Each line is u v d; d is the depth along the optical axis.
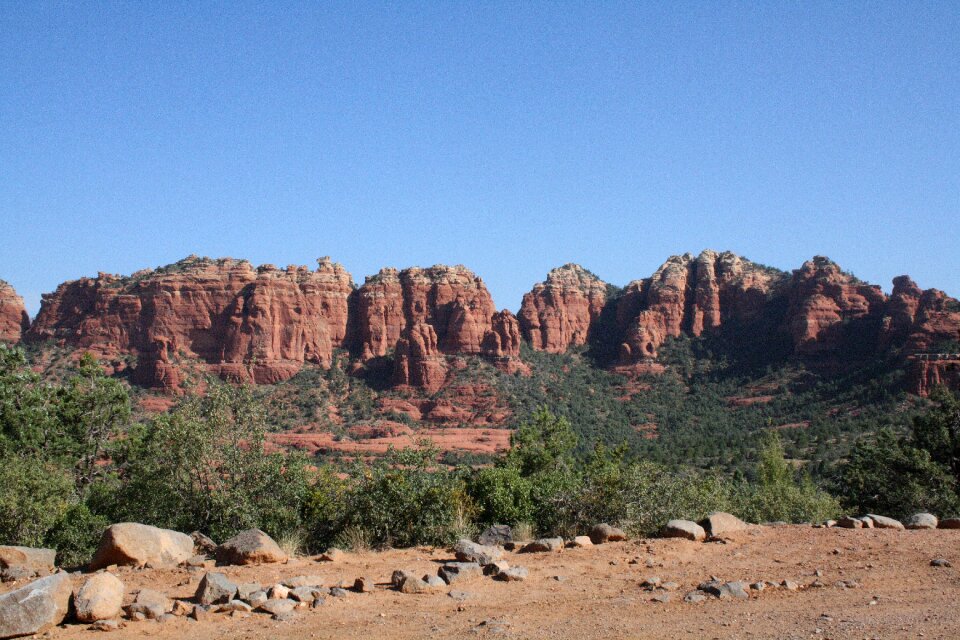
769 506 44.19
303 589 11.91
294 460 23.05
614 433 116.38
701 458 97.25
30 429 36.53
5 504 20.80
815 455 86.81
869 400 107.94
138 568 15.03
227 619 10.90
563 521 19.42
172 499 22.92
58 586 10.86
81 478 38.81
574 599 11.82
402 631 10.15
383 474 20.64
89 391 41.16
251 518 21.20
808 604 11.03
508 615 10.91
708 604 11.22
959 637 9.10
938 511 33.16
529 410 117.12
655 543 16.23
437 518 19.62
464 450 96.31
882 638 9.20
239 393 24.12
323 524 20.45
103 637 10.08
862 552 14.71
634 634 9.74
